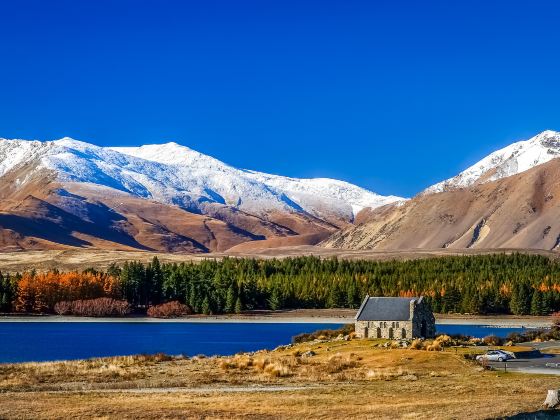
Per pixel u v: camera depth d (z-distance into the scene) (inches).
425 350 4313.5
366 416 2169.0
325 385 3031.5
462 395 2610.7
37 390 2891.2
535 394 2600.9
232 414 2231.8
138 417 2187.5
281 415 2213.3
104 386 3014.3
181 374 3454.7
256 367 3695.9
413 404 2389.3
